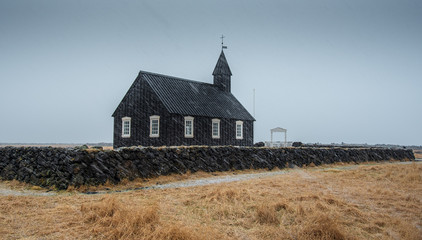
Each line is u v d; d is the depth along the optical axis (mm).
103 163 13812
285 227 7930
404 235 7684
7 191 13195
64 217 8227
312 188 12992
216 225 7988
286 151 23750
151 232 7059
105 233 7016
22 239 6645
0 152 17094
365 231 7898
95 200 10398
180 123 33000
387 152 35688
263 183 14031
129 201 10070
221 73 45438
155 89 34125
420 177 15461
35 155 14812
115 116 37812
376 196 11508
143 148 15648
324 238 7168
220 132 37406
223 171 19109
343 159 29031
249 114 42906
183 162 17234
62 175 13281
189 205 9875
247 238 7184
